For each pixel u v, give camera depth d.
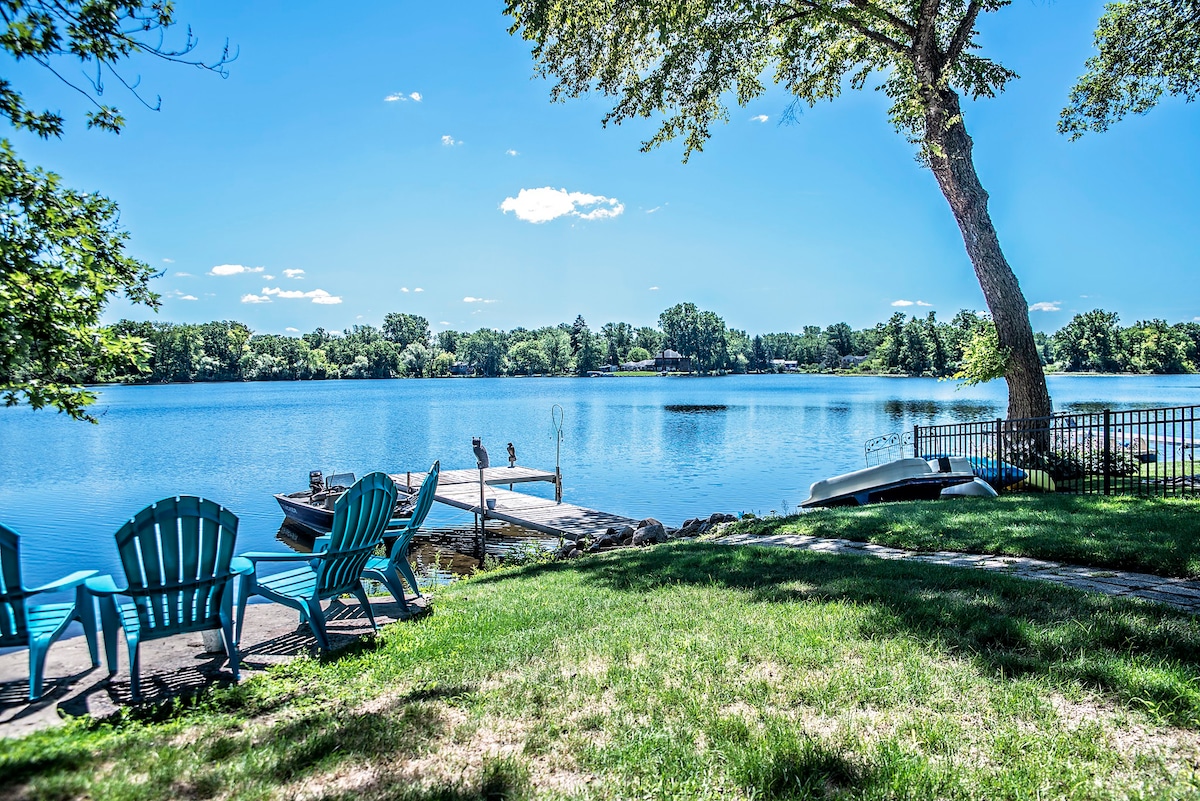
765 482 21.47
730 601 5.35
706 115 16.06
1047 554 6.46
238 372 150.75
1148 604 4.61
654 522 11.84
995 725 3.10
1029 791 2.59
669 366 181.50
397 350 173.88
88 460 29.45
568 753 3.02
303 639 5.00
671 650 4.20
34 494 21.16
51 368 7.30
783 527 9.22
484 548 14.80
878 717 3.23
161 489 22.11
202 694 3.83
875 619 4.56
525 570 8.31
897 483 11.89
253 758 2.96
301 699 3.75
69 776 2.77
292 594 4.76
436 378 171.88
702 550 8.05
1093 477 12.05
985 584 5.32
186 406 70.62
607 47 14.73
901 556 7.07
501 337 187.00
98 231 7.71
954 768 2.76
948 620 4.43
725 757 2.91
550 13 13.63
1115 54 15.80
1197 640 3.84
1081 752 2.85
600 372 184.00
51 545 14.50
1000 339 14.62
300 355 156.50
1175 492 10.15
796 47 16.36
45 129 7.17
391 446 34.00
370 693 3.82
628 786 2.73
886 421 41.69
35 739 3.15
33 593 3.74
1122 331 126.12
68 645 4.74
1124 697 3.29
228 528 4.05
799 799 2.61
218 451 32.44
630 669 3.92
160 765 2.90
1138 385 81.56
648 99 15.40
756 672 3.81
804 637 4.29
